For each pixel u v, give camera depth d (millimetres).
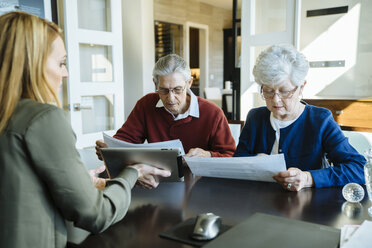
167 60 1627
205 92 7953
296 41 3158
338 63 3289
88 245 804
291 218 938
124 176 1000
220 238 766
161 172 1126
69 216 807
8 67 796
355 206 1020
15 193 761
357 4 3121
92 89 3482
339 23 3223
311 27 3342
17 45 795
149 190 1212
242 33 3430
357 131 1592
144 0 5301
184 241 806
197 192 1182
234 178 1325
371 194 986
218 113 1833
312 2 3299
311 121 1394
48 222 794
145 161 1126
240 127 2031
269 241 749
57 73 884
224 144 1792
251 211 993
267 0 3287
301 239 758
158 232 864
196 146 1841
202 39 9273
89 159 1763
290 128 1409
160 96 1706
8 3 2910
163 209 1022
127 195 934
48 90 850
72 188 779
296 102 1349
